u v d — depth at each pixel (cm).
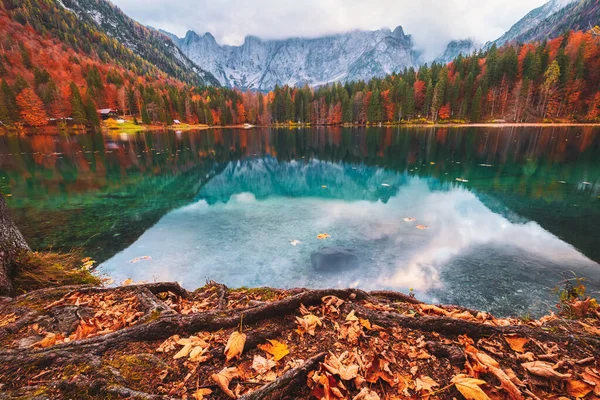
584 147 3005
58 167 2294
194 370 204
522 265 685
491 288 591
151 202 1325
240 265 703
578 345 230
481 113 8212
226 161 2772
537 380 196
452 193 1429
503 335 243
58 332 258
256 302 338
